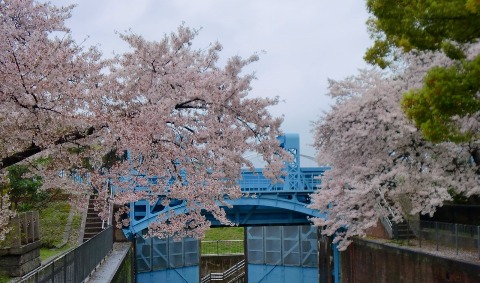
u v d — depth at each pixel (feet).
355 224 83.66
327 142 80.84
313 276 111.65
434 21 34.96
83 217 76.13
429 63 68.03
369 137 71.61
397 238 80.74
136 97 37.04
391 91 69.77
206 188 41.75
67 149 41.81
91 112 36.47
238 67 38.04
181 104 37.88
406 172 70.13
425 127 37.11
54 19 36.40
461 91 34.76
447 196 67.67
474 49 47.42
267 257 116.57
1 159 35.99
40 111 35.35
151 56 36.29
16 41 35.40
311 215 93.61
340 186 82.33
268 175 41.24
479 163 67.36
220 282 130.93
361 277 86.63
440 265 61.05
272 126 39.52
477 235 60.39
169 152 38.81
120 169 41.34
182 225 49.08
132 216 82.64
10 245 46.52
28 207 71.51
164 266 107.04
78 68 35.88
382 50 54.95
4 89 33.63
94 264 55.88
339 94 78.95
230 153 39.01
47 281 33.76
